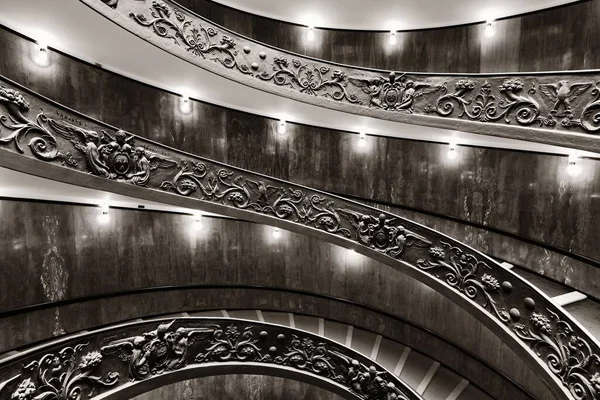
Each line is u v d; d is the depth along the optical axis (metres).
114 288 8.21
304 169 10.43
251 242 10.49
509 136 5.99
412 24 10.05
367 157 10.34
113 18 6.08
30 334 6.71
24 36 6.51
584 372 4.59
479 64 9.23
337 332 10.62
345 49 10.55
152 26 6.66
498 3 8.71
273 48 8.33
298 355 8.67
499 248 8.46
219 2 9.84
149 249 8.88
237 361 8.23
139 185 6.33
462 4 9.05
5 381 4.66
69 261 7.39
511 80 6.00
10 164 4.51
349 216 8.17
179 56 7.04
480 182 8.78
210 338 7.91
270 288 10.69
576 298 6.29
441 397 8.55
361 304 10.75
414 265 7.40
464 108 6.77
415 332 10.10
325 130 10.46
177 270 9.39
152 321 6.94
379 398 8.10
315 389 10.92
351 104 8.31
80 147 5.41
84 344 5.78
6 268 6.41
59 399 5.36
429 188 9.62
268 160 10.19
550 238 7.49
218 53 7.71
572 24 7.73
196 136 9.33
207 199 7.38
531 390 7.63
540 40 8.27
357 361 8.38
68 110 5.23
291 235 10.79
